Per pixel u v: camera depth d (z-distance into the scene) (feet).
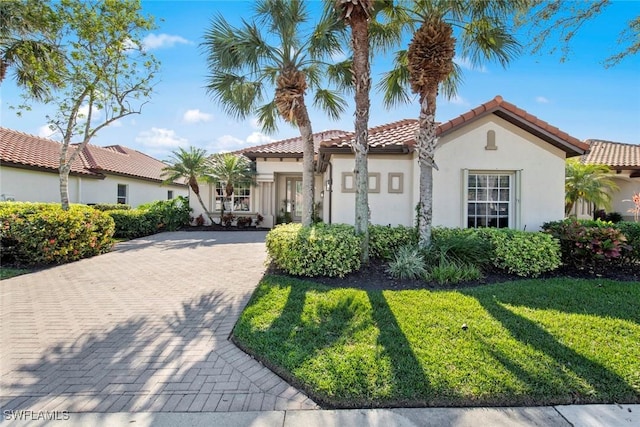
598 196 44.98
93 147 72.79
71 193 57.57
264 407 9.77
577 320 15.06
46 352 12.93
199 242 42.42
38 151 55.98
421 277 21.85
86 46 36.50
